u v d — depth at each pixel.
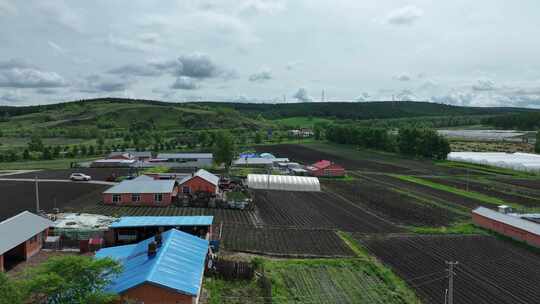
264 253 38.19
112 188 60.50
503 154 118.38
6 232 33.75
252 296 28.89
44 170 96.38
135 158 112.38
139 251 30.55
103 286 22.73
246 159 103.38
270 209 57.97
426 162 114.88
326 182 82.50
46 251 37.41
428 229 48.00
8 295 18.69
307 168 93.75
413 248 41.03
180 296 24.23
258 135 170.62
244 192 67.31
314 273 33.69
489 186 77.56
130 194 58.62
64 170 96.38
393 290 30.64
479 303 28.95
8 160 116.75
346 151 143.50
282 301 28.02
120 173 91.00
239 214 54.34
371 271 34.38
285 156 127.88
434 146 117.19
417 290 30.80
